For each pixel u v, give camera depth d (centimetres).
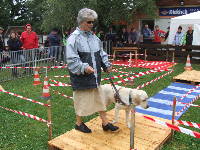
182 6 1430
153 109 543
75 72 324
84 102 347
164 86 733
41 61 984
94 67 339
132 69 1023
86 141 356
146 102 367
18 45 915
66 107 555
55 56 1041
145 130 392
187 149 372
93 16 326
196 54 1192
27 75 942
